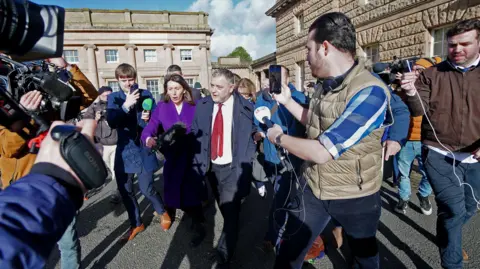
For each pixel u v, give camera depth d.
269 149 3.17
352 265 2.41
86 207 4.00
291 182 2.38
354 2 9.24
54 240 0.55
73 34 19.69
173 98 2.84
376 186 1.59
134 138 3.00
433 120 2.17
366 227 1.61
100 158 0.62
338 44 1.40
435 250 2.61
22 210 0.52
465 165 2.07
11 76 1.27
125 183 2.97
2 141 1.70
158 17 21.56
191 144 2.87
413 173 4.63
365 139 1.49
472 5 5.79
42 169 0.59
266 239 2.80
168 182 2.92
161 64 21.62
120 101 2.91
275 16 15.50
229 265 2.44
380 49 8.30
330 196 1.60
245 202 3.98
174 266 2.61
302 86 13.62
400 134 2.28
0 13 0.64
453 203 2.08
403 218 3.23
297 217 1.80
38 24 0.72
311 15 11.93
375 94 1.31
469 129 2.01
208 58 22.78
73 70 2.16
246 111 2.58
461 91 2.03
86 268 2.60
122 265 2.63
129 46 20.56
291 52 14.06
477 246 2.59
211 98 2.71
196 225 3.01
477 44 1.95
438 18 6.48
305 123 1.94
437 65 2.23
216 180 2.63
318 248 2.53
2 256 0.46
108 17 20.62
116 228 3.36
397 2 7.53
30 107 1.18
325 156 1.26
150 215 3.67
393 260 2.50
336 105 1.42
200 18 22.31
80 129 0.66
